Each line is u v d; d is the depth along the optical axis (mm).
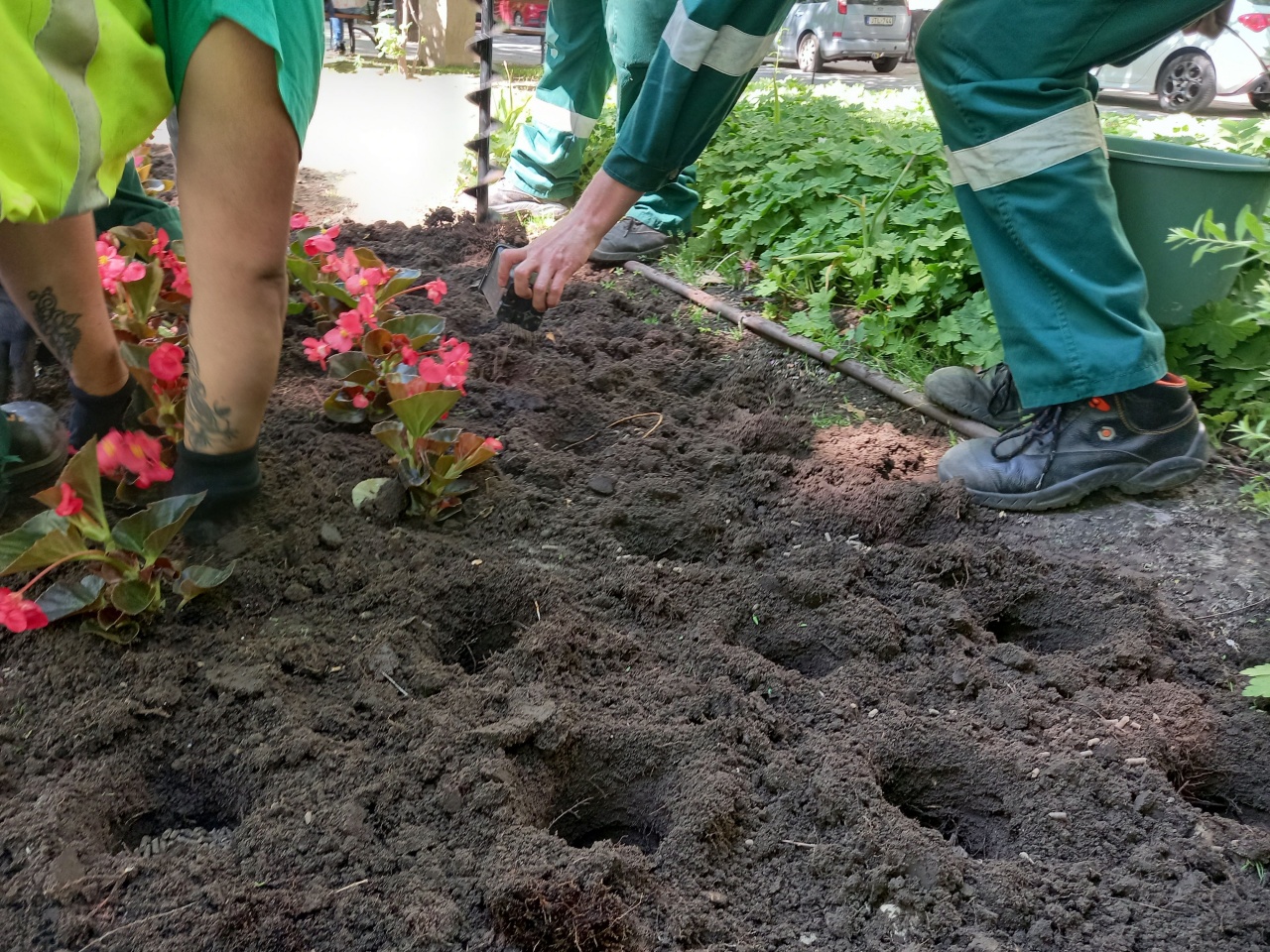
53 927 1298
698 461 2623
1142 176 2658
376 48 11586
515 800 1534
